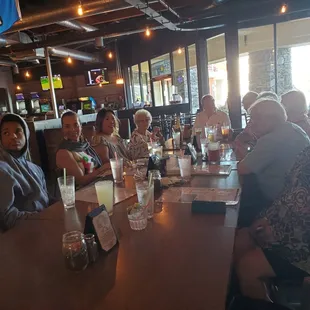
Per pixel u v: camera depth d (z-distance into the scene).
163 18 5.11
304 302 1.05
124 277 0.83
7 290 0.81
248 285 1.25
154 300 0.72
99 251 0.96
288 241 1.29
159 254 0.94
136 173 2.02
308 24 6.02
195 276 0.81
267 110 1.88
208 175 1.93
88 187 1.85
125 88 10.24
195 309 0.67
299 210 1.25
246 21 5.97
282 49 6.37
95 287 0.79
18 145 1.92
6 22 3.81
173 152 2.89
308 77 6.41
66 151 2.34
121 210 1.39
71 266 0.88
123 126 5.61
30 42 7.11
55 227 1.24
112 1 4.37
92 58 9.65
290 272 1.32
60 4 4.61
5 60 8.98
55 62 10.69
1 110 11.27
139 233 1.11
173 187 1.69
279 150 1.81
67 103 10.59
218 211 1.28
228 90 6.37
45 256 0.99
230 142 3.45
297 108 2.72
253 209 1.93
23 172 1.88
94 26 7.00
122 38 9.51
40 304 0.74
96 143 2.81
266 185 1.88
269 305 1.01
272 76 6.65
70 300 0.74
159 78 9.11
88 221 0.97
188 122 6.90
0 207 1.52
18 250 1.05
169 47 8.50
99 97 10.74
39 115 11.02
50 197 2.11
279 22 5.90
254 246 1.43
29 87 11.41
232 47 6.16
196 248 0.97
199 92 7.16
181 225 1.17
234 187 1.63
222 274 0.81
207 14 5.45
